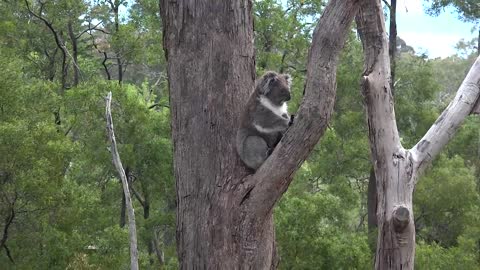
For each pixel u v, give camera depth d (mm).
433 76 21781
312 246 14586
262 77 6090
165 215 17250
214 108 6016
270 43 19969
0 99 13648
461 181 19891
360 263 14727
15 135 12656
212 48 6047
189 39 6094
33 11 23516
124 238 14773
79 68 23766
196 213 5988
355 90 20938
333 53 5125
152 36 20344
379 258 6797
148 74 29344
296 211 14820
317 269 14445
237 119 6012
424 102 21578
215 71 6047
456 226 21094
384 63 7020
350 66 21078
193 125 6059
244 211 5742
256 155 5828
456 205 20094
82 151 16984
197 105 6059
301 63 21078
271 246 6105
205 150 5988
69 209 14000
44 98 15695
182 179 6121
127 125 17031
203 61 6066
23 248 13930
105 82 17672
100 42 26812
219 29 6059
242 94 6094
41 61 25062
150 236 17594
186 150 6094
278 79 6098
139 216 20156
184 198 6105
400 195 6781
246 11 6191
